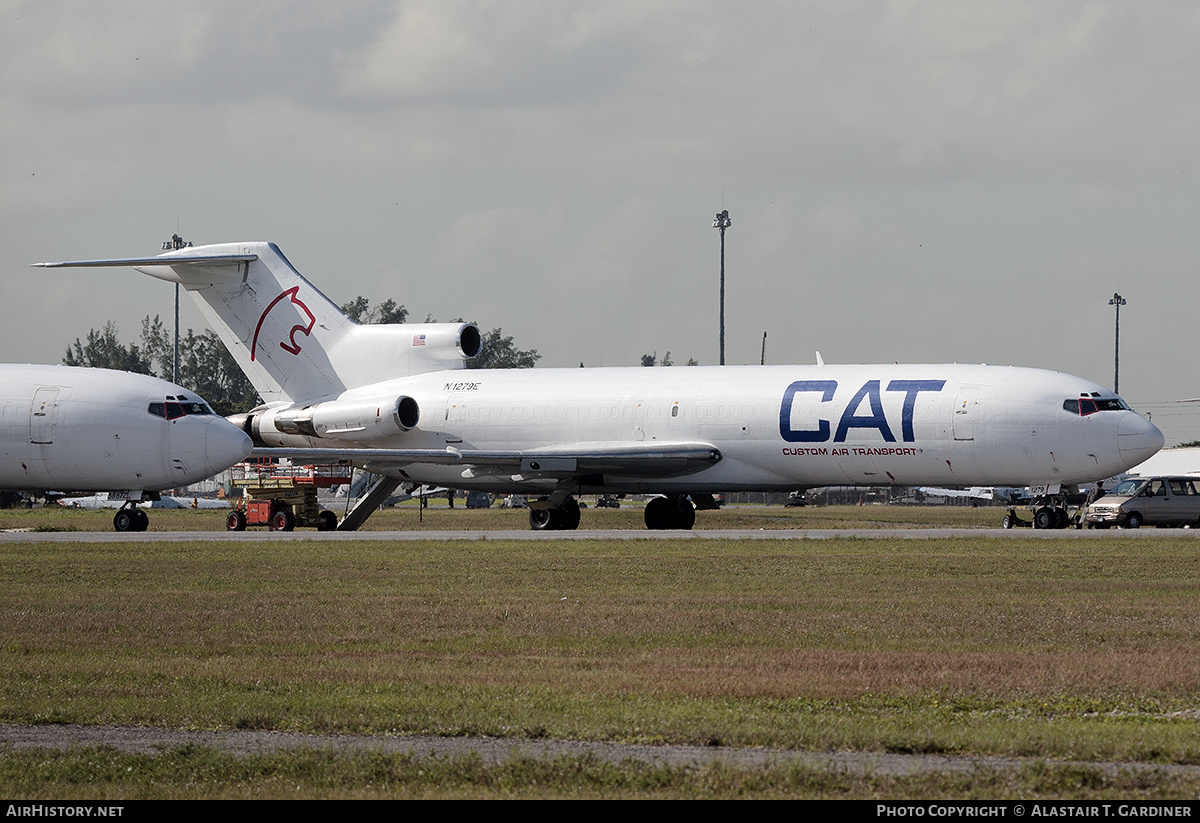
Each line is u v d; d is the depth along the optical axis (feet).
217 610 292.61
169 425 618.44
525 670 214.90
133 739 171.01
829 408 579.89
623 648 237.66
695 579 348.18
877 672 210.18
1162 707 184.03
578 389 641.81
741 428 597.11
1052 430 548.72
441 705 185.16
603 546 461.78
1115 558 400.06
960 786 142.72
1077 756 155.53
